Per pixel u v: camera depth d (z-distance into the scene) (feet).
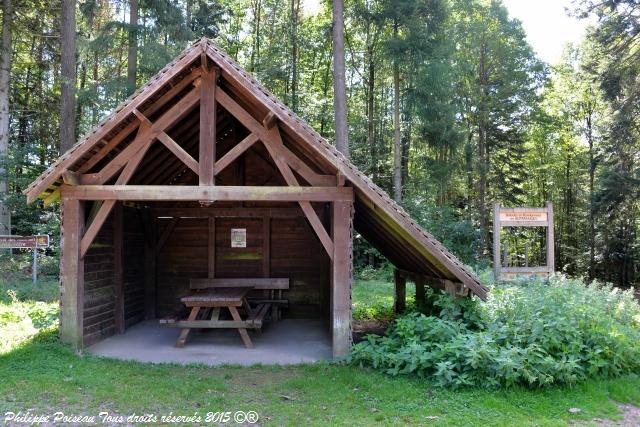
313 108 72.79
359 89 83.15
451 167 61.87
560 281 29.71
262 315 25.53
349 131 73.46
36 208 52.21
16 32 54.34
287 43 75.82
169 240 33.09
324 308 32.65
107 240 26.27
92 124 61.87
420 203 59.26
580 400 16.22
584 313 20.29
